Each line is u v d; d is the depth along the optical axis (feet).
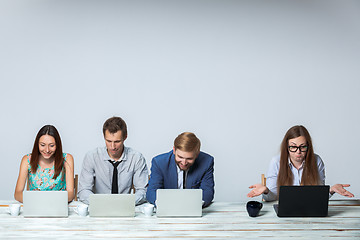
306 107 18.89
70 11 18.70
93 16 18.76
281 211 9.05
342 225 8.66
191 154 9.06
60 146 10.17
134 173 10.66
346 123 18.81
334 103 18.97
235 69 18.99
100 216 8.95
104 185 10.58
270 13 19.17
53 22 18.63
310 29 19.26
